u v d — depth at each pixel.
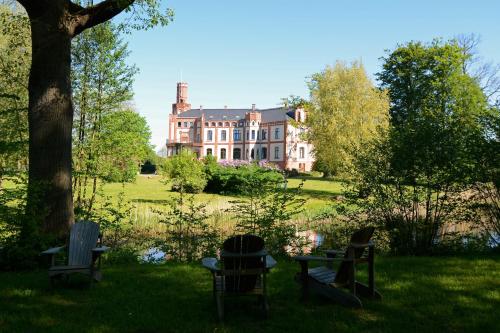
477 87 40.06
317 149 34.66
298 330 4.91
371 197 10.48
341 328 4.93
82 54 13.22
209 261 5.81
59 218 9.24
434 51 43.19
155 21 10.90
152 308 5.70
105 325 5.04
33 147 9.27
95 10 9.68
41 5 9.08
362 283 6.58
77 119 13.61
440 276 7.39
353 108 33.00
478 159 9.75
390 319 5.25
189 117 104.88
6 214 8.41
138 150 14.61
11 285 6.91
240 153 97.25
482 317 5.31
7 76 13.09
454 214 10.16
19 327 4.96
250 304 5.92
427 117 10.23
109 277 7.53
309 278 6.08
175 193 29.61
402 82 46.47
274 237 10.09
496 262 8.59
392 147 9.99
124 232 14.14
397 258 9.18
